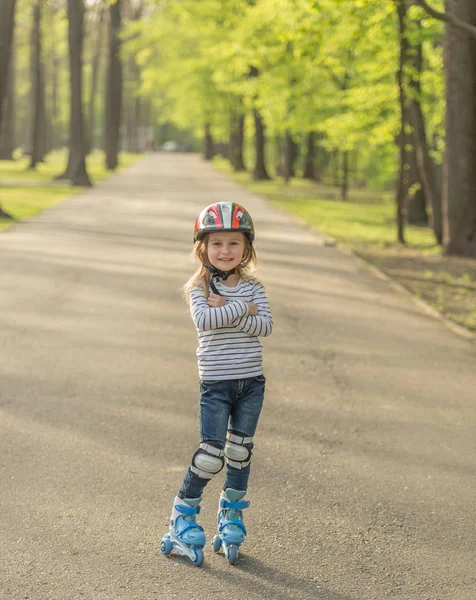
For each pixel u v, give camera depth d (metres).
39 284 13.26
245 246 4.45
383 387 8.12
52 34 64.94
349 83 33.50
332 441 6.47
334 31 20.88
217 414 4.31
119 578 4.20
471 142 18.39
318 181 56.81
